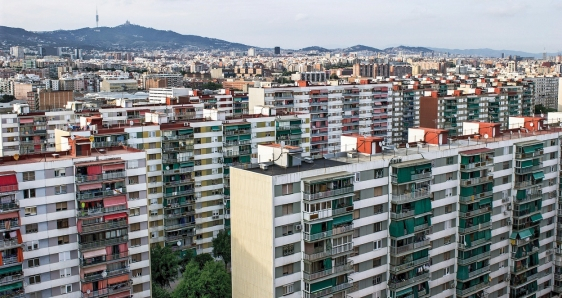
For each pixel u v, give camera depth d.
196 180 183.00
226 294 130.75
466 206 124.94
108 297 118.62
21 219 109.12
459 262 126.50
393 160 113.88
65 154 121.12
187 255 172.38
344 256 108.12
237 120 195.25
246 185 104.19
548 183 144.88
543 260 146.50
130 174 125.44
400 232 113.75
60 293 114.69
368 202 111.12
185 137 178.75
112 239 118.50
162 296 139.00
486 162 127.81
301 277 104.44
